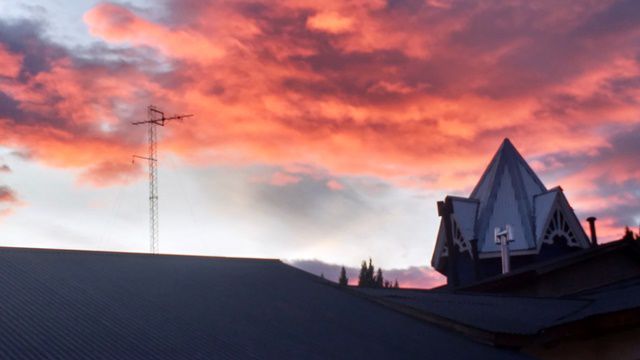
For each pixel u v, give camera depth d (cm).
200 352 1185
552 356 1994
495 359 1638
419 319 1894
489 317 1936
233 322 1422
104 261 1692
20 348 1044
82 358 1045
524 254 3959
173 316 1374
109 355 1080
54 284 1423
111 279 1555
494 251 4044
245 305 1589
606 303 2192
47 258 1600
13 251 1590
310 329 1506
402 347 1534
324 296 1895
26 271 1472
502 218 4122
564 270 2872
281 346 1323
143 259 1803
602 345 2025
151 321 1309
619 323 1958
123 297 1435
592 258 2925
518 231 4028
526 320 1970
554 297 2367
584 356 2023
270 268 2062
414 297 2122
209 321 1390
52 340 1102
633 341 1991
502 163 4319
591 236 3891
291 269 2109
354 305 1875
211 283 1725
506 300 2272
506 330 1783
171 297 1514
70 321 1213
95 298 1385
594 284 2912
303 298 1802
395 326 1747
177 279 1689
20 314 1202
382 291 2150
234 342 1285
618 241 2959
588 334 1953
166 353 1145
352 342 1471
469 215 4206
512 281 2861
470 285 2966
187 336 1263
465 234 4128
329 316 1677
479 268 4091
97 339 1148
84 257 1680
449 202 4184
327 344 1416
